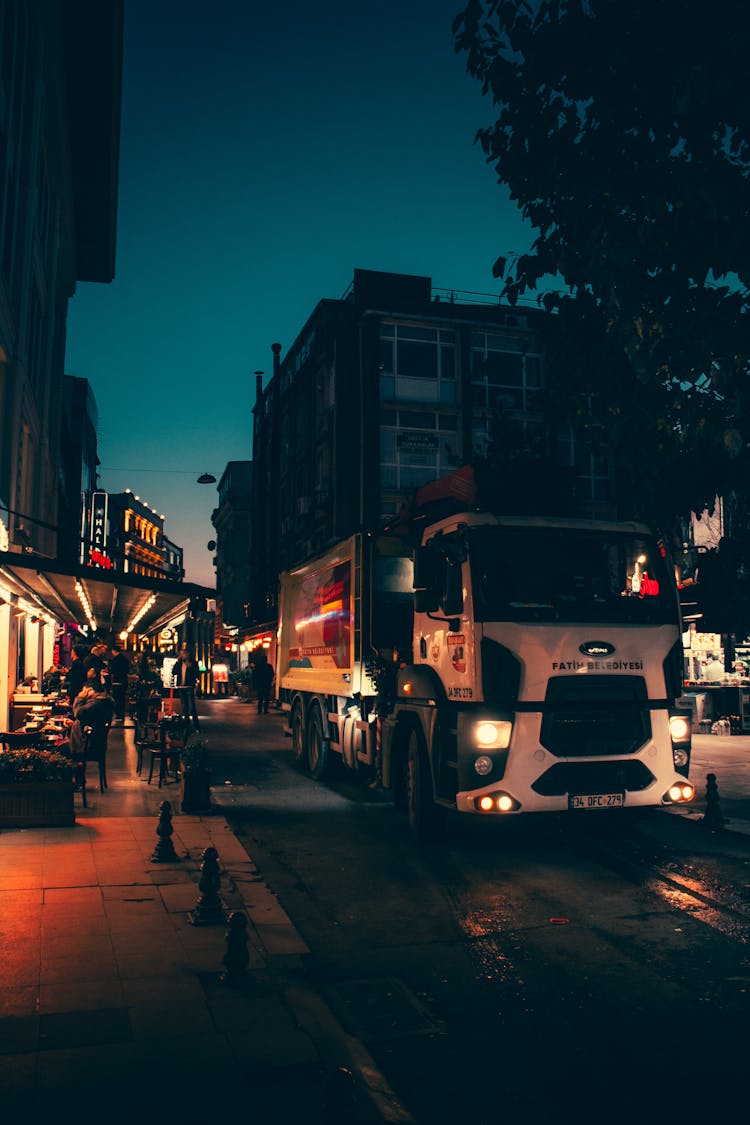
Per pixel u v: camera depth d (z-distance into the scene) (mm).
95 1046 3891
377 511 38094
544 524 8625
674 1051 4246
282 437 52719
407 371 39406
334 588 12828
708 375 4461
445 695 8609
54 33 23156
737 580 6078
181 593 12289
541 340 5535
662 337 4465
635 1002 4879
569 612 8258
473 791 7875
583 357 5383
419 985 5164
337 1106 2617
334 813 10602
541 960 5586
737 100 3863
